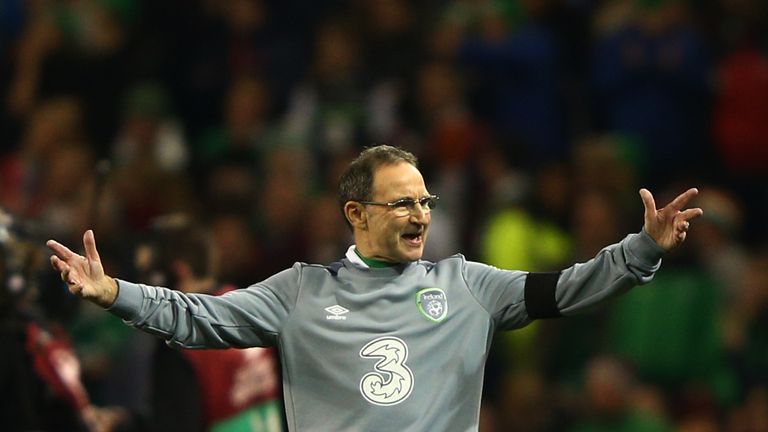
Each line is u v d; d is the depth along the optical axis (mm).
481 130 42000
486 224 39281
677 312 36406
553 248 38781
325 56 44031
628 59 42406
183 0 46219
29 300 24172
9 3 46844
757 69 42656
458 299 19562
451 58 43094
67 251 18344
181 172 41688
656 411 35188
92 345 28562
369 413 18891
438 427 18953
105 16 45969
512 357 37688
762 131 42375
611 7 43312
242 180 40812
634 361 36500
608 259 19000
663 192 42062
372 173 19625
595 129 42969
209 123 45312
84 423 24562
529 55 42688
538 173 41312
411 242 19625
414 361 19094
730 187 42562
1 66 45969
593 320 37312
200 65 45594
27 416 23297
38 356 24125
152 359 24453
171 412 23734
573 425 35938
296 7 46312
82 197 35656
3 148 44656
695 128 42531
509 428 36375
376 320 19297
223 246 38656
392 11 44625
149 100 43125
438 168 41281
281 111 44938
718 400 36125
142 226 39219
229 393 24047
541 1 43875
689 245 37375
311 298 19578
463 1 44125
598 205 38531
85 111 44312
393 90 43281
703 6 43875
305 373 19297
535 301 19328
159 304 18797
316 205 39375
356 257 19875
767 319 36906
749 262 38094
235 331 19281
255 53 45906
